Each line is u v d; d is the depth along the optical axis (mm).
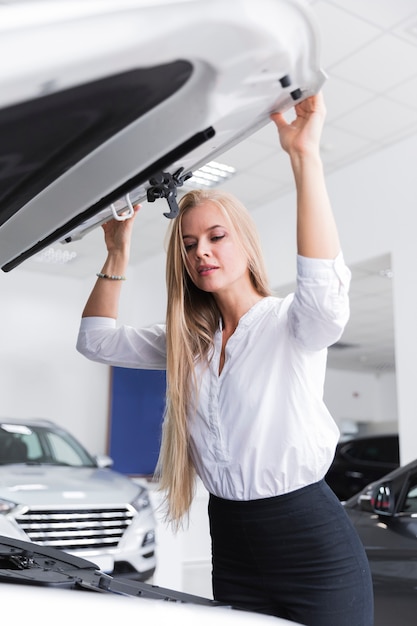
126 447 9117
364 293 7355
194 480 1247
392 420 14664
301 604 1080
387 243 5211
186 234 1169
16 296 8594
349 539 1106
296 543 1089
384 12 3732
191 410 1186
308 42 659
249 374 1127
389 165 5285
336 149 5395
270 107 778
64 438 4719
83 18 526
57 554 1036
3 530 3277
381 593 2609
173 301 1204
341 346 11320
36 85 558
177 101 674
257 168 5688
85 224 1091
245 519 1124
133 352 1368
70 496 3564
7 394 8328
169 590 887
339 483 7684
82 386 8891
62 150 731
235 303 1207
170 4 552
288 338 1117
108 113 663
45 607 548
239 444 1116
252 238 1208
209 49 606
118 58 566
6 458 4324
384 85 4465
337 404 14477
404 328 4980
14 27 502
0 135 646
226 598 1157
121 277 1366
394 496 2705
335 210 5730
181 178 980
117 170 781
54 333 8766
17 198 870
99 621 560
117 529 3625
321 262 969
